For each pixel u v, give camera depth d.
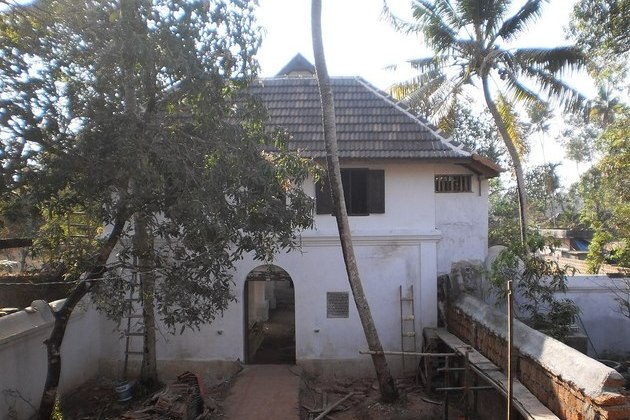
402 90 15.47
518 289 11.42
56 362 7.82
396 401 10.12
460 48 14.10
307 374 11.89
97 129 6.53
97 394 10.84
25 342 9.24
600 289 12.41
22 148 6.49
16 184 6.54
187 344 12.00
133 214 7.30
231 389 10.77
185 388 9.39
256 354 13.45
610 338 12.37
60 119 6.60
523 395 7.38
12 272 14.09
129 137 6.41
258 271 12.23
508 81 14.31
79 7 6.64
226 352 11.98
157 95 7.56
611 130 12.49
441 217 12.91
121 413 9.66
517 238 16.98
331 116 9.59
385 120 12.90
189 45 6.70
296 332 12.05
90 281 7.72
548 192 28.28
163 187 6.61
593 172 18.34
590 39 12.50
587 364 6.37
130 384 10.50
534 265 10.57
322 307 12.02
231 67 7.31
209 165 6.86
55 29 6.80
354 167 12.05
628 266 12.45
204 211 6.48
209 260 6.83
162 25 6.52
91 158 6.46
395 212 12.14
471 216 12.91
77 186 6.61
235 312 11.98
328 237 11.93
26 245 8.76
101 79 6.55
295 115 13.14
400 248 12.09
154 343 10.55
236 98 7.82
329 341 12.00
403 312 11.97
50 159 6.59
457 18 13.74
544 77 13.86
